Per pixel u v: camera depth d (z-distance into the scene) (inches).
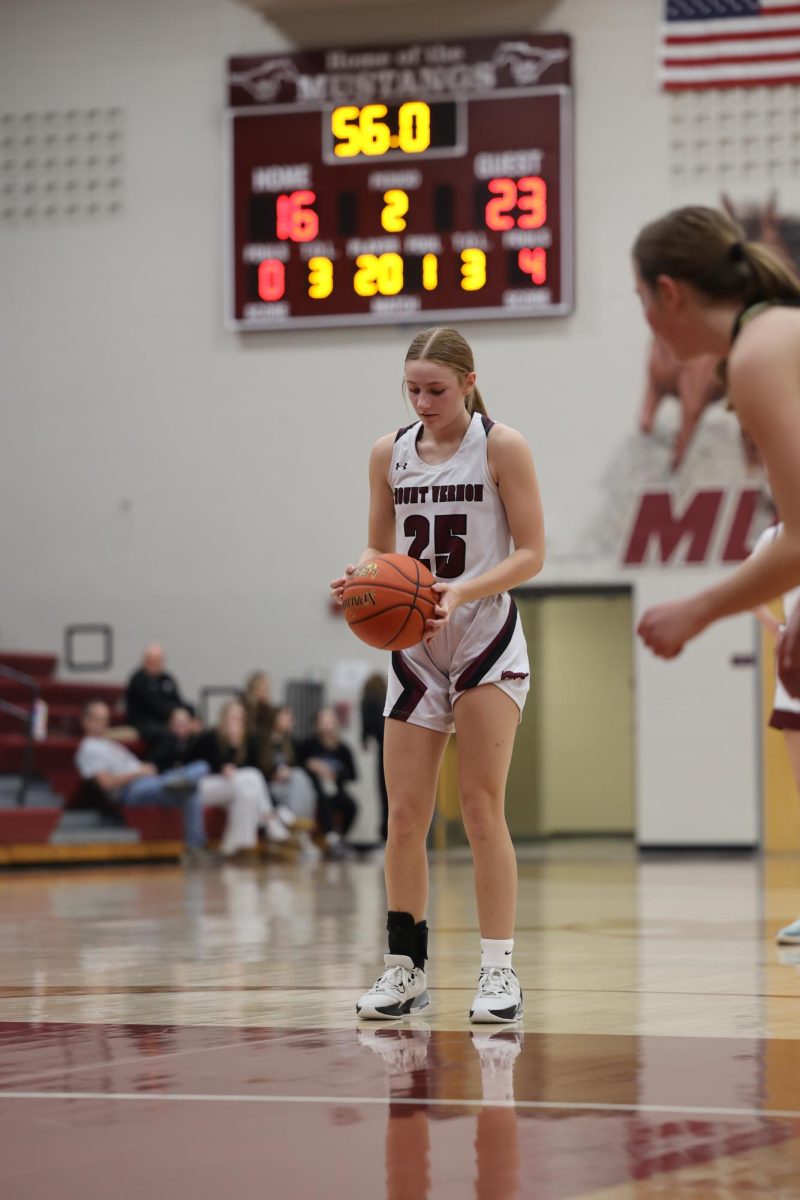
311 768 1141.1
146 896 682.8
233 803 1051.3
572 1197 152.7
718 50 1180.5
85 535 1277.1
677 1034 262.2
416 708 289.1
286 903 628.1
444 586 271.6
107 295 1283.2
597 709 1598.2
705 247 181.3
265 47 1247.5
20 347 1294.3
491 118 1195.3
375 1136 181.5
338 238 1217.4
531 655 1518.2
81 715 1155.3
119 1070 227.5
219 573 1254.9
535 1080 217.6
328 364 1241.4
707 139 1184.8
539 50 1189.7
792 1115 192.1
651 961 388.8
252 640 1246.3
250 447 1253.7
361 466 1234.0
